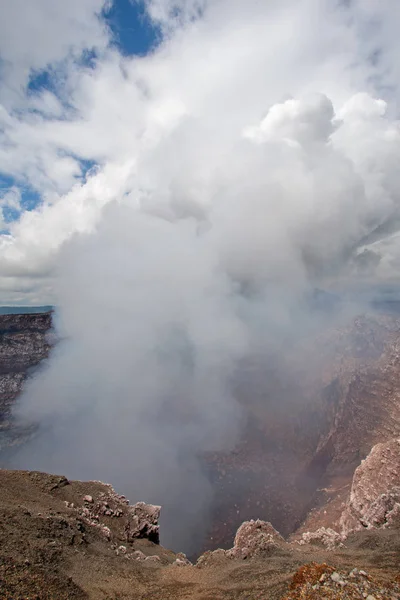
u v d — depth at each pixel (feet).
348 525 162.81
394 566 80.38
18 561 71.41
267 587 70.44
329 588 55.31
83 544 96.53
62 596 66.44
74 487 138.82
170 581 87.35
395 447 166.91
